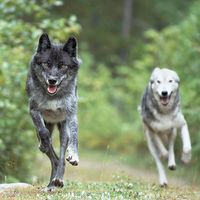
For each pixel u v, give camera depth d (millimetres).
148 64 24984
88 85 30469
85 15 42219
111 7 44656
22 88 14422
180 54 20766
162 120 11969
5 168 12695
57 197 8836
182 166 17031
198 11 20906
